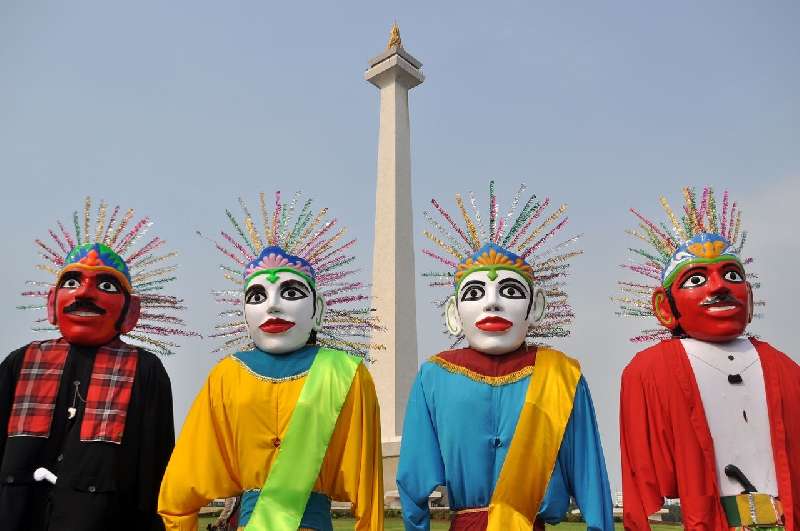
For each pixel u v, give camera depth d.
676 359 5.38
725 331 5.38
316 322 5.95
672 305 5.64
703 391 5.27
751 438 5.15
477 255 5.77
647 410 5.37
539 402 5.25
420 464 5.33
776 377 5.27
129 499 5.76
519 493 5.04
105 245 6.23
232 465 5.40
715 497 5.02
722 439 5.16
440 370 5.53
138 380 5.95
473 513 5.16
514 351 5.57
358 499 5.27
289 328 5.61
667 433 5.27
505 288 5.57
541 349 5.61
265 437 5.31
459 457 5.22
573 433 5.27
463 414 5.28
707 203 6.10
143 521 5.79
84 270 6.02
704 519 4.97
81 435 5.67
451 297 5.93
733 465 5.10
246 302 5.74
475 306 5.54
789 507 4.92
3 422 5.77
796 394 5.23
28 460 5.61
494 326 5.45
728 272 5.48
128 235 6.73
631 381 5.48
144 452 5.82
